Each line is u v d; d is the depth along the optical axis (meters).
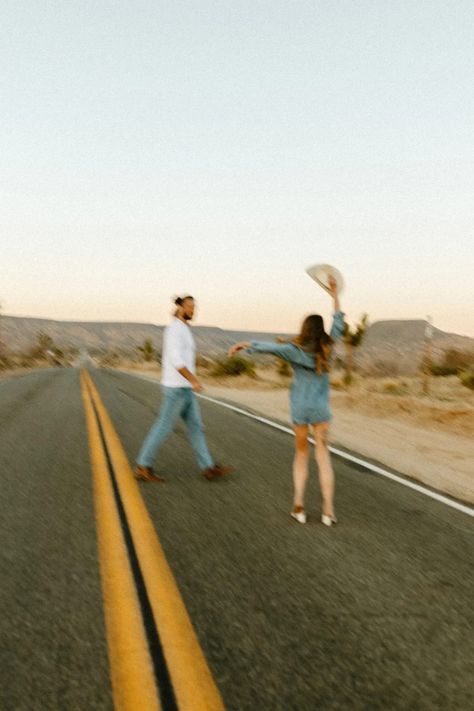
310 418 4.75
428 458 8.15
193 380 5.86
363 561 3.95
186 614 3.03
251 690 2.39
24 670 2.47
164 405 6.00
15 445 8.03
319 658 2.66
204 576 3.55
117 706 2.25
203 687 2.39
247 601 3.23
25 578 3.42
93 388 20.02
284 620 3.02
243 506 5.19
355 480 6.52
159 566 3.65
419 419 12.65
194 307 6.04
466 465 7.73
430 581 3.65
